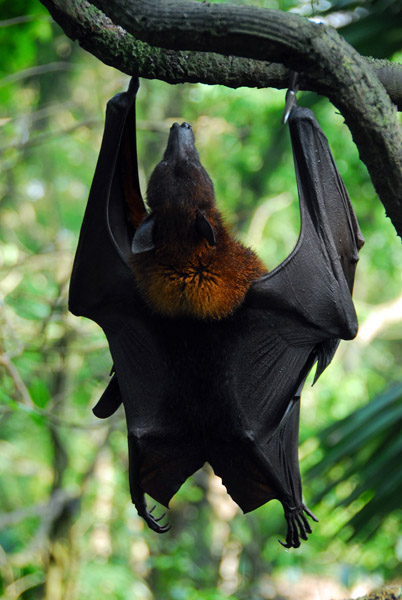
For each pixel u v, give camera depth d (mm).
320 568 20875
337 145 22141
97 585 18766
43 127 25125
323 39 4453
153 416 5926
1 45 14023
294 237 26828
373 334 17797
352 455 10320
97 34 4934
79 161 28016
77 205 28297
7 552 17359
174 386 5875
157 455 5941
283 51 4414
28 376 15750
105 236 6066
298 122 6016
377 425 10000
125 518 23234
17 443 26172
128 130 6098
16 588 17016
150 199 5871
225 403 5816
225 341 5832
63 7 4816
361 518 10250
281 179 24750
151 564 19516
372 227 24641
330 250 6023
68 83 24281
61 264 15789
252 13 4266
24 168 26219
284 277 5957
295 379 6023
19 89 23516
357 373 26219
